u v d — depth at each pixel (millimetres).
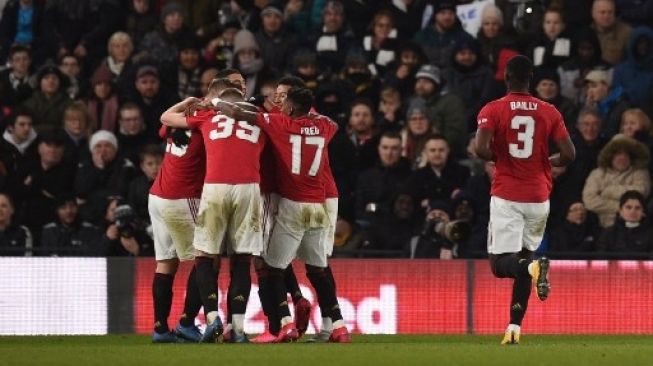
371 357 33656
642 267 54375
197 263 40688
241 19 69062
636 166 59094
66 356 34562
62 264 52750
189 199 41594
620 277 54281
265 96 44125
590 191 58875
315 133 41500
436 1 67875
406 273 53594
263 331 51812
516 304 40156
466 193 56562
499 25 65438
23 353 35969
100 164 60000
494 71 64875
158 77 62688
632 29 65500
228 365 31438
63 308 52719
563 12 65125
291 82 42531
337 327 42406
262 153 41531
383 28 66188
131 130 61594
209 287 40438
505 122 39875
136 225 55062
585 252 54594
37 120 62531
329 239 42719
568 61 64312
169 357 33844
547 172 40469
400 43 65875
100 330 52844
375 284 53469
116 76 65312
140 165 59906
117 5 68312
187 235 41875
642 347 39469
